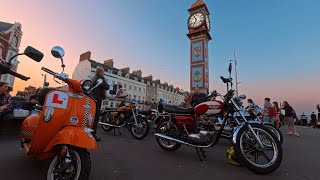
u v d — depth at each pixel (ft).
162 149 14.65
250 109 20.34
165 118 14.39
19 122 16.71
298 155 14.30
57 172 6.73
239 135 10.07
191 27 88.84
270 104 31.35
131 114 20.48
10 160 10.53
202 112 11.73
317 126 52.75
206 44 87.92
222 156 13.10
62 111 7.40
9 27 101.76
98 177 8.64
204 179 8.80
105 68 145.28
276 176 9.37
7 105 15.75
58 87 8.87
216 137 11.20
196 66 83.66
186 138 12.36
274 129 18.15
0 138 15.65
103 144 16.02
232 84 11.60
